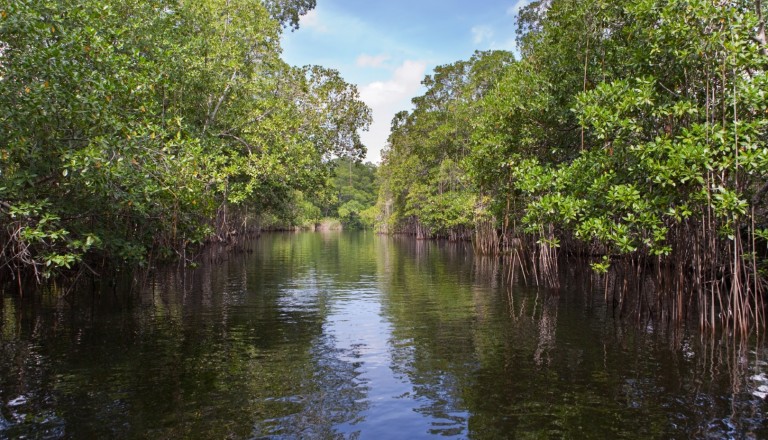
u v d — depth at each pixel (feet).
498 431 15.17
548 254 46.91
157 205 38.68
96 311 32.58
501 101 43.39
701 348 24.31
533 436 14.82
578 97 29.53
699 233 28.63
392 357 22.97
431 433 15.03
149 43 42.57
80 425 15.26
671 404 17.21
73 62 27.32
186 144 33.01
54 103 26.30
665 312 30.25
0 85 24.71
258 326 29.19
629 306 35.42
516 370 21.02
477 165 51.03
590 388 18.80
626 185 27.73
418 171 135.64
